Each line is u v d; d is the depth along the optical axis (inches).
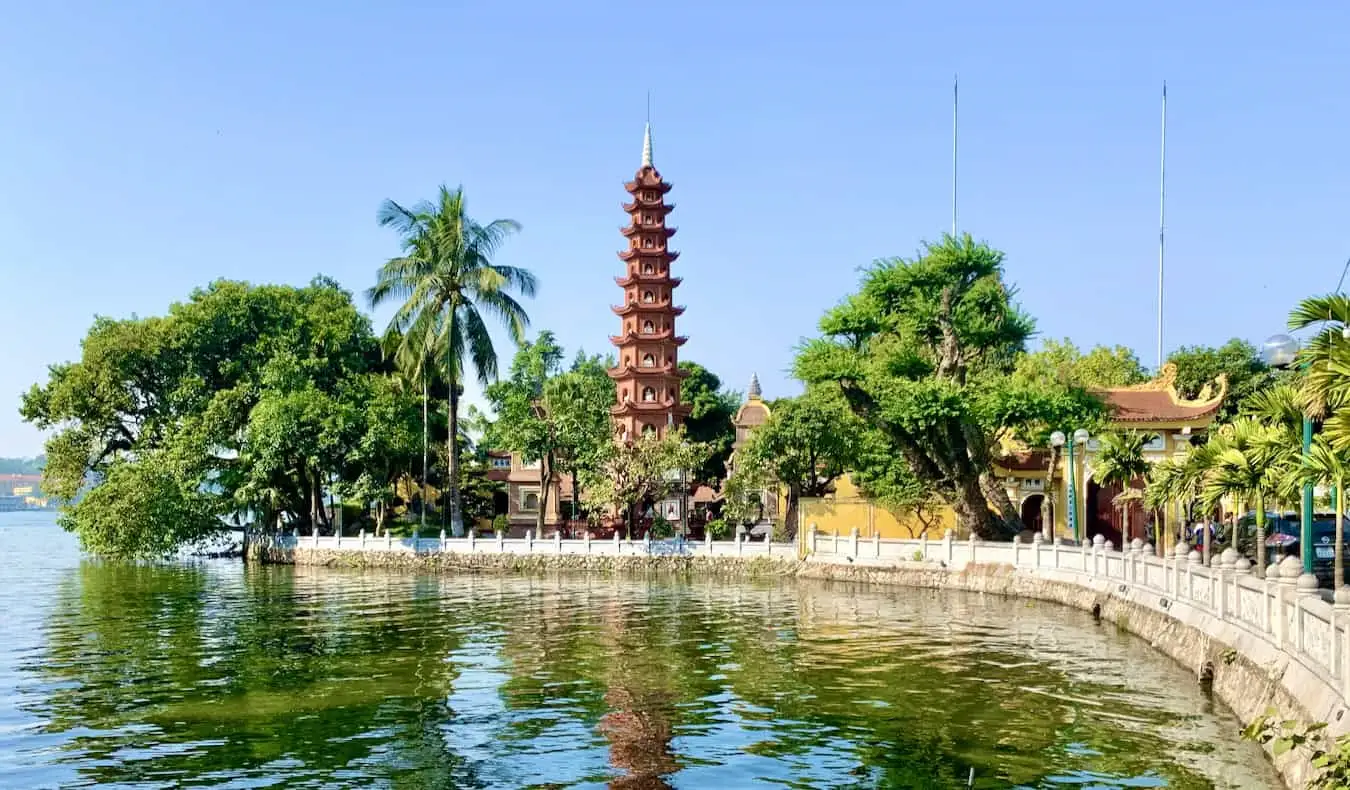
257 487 2901.1
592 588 2062.0
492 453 4015.8
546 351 4222.4
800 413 2502.5
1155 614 1187.3
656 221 3494.1
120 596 1908.2
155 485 2765.7
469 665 1127.6
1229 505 1676.9
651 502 2869.1
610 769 723.4
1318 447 933.2
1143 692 935.0
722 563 2388.0
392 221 2758.4
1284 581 756.6
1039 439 2100.1
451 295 2738.7
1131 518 2325.3
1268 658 778.2
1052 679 1000.9
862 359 2130.9
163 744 792.9
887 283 2127.2
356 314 3339.1
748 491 2615.7
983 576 1849.2
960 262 2101.4
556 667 1111.6
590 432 2960.1
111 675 1072.8
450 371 2709.2
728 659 1151.0
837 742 784.9
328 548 2792.8
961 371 2117.4
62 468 3021.7
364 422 2849.4
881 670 1067.9
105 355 2984.7
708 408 4178.2
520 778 704.4
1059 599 1612.9
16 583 2188.7
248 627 1449.3
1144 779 674.2
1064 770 700.0
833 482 2807.6
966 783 679.1
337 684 1023.6
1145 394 2347.4
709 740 796.6
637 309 3444.9
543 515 2989.7
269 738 811.4
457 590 2023.9
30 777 708.7
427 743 794.8
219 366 3139.8
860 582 2085.4
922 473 2151.8
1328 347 893.2
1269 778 670.5
